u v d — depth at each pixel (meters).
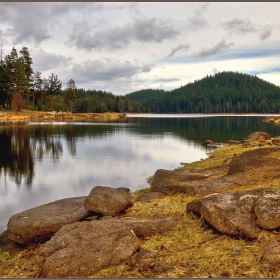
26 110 97.06
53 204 9.47
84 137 39.03
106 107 158.75
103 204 8.46
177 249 6.06
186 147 29.27
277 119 87.88
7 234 8.21
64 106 123.62
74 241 6.18
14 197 13.07
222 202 6.83
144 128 56.16
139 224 7.02
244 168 11.55
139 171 18.25
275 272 4.97
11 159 22.75
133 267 5.59
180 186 10.51
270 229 6.01
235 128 57.84
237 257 5.48
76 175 17.23
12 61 95.31
